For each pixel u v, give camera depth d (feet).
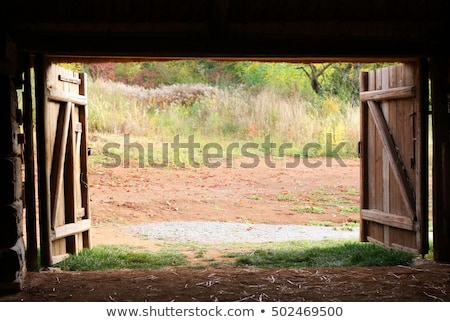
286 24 24.14
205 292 21.20
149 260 28.40
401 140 29.66
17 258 21.62
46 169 26.48
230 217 42.93
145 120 65.16
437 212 26.71
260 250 30.71
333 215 44.14
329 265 27.09
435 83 26.66
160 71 84.94
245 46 25.55
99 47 25.21
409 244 28.99
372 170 32.40
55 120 28.02
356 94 77.46
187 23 24.03
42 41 25.05
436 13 24.39
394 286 21.94
